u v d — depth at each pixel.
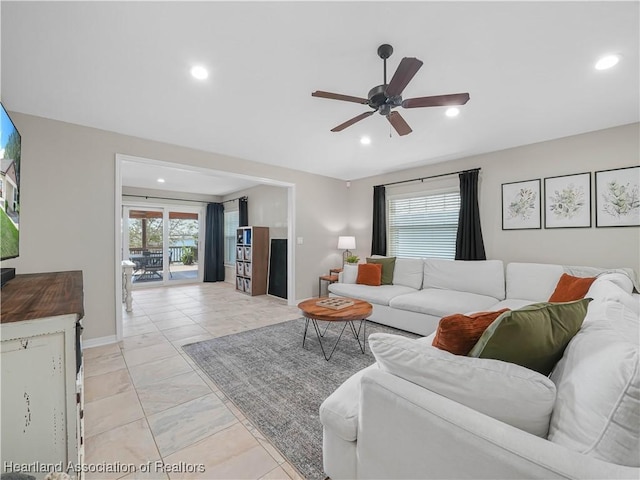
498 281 3.46
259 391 2.17
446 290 3.77
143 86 2.26
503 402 0.89
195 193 7.57
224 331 3.57
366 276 4.36
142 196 6.77
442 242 4.54
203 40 1.75
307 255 5.19
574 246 3.27
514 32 1.67
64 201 2.89
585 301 1.23
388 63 1.97
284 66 2.01
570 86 2.26
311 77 2.14
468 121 2.93
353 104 2.58
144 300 5.39
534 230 3.56
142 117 2.82
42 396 0.97
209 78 2.16
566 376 0.94
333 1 1.46
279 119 2.89
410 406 0.97
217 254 7.75
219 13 1.54
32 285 1.66
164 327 3.73
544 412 0.86
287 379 2.35
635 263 2.90
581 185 3.22
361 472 1.14
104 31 1.66
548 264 3.29
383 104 1.90
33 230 2.73
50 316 0.98
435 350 1.07
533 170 3.57
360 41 1.75
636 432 0.66
